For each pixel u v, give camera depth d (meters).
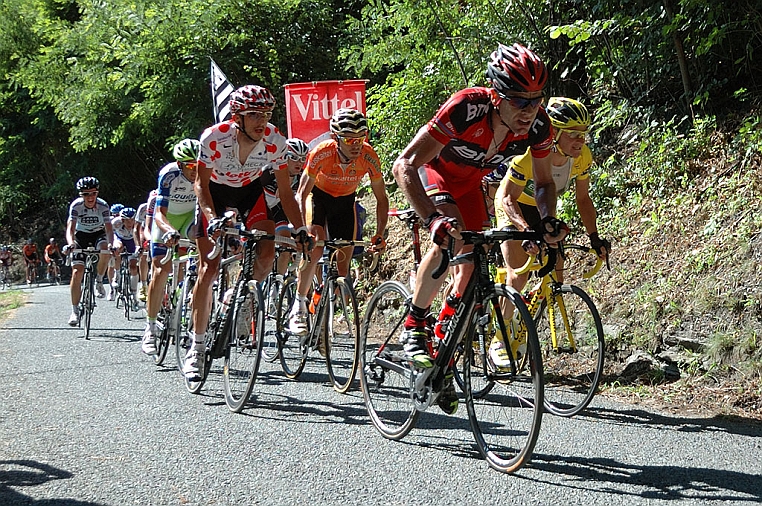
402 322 3.80
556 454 3.44
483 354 3.53
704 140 6.48
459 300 3.50
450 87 8.73
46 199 27.55
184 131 17.16
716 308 4.93
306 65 16.47
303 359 5.15
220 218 4.23
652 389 4.67
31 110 24.97
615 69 7.73
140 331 8.02
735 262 5.20
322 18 16.00
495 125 3.30
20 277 26.52
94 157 24.67
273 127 4.59
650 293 5.39
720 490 2.97
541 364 3.02
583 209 4.57
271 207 6.20
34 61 22.38
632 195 6.66
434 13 8.49
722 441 3.64
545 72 3.08
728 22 6.28
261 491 2.96
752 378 4.43
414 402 3.54
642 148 6.83
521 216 4.54
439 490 2.97
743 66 6.81
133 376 5.29
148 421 4.00
